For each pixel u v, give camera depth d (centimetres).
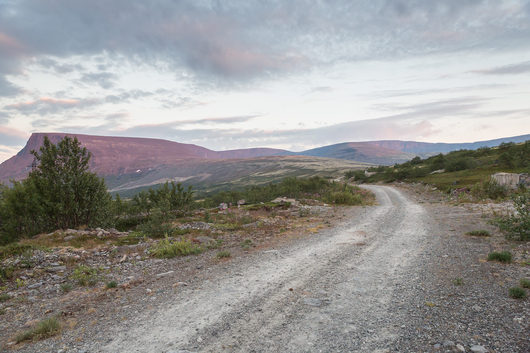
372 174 10875
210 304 555
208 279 718
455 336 388
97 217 1638
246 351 383
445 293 545
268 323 464
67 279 802
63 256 1008
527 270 643
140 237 1394
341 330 429
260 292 609
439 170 7469
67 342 429
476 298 510
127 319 504
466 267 699
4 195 1523
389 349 369
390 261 805
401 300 528
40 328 463
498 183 2852
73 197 1539
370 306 510
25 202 1470
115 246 1202
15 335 464
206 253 1048
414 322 439
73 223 1572
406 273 688
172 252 1052
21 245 1069
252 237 1346
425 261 783
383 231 1326
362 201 3206
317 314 489
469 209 1988
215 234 1461
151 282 723
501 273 636
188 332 445
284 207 2562
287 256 923
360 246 1027
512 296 504
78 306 582
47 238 1295
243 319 483
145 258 1017
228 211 2328
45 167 1521
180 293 626
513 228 998
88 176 1603
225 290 631
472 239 1033
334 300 546
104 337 440
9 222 1494
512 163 5241
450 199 2997
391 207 2550
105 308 563
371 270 730
